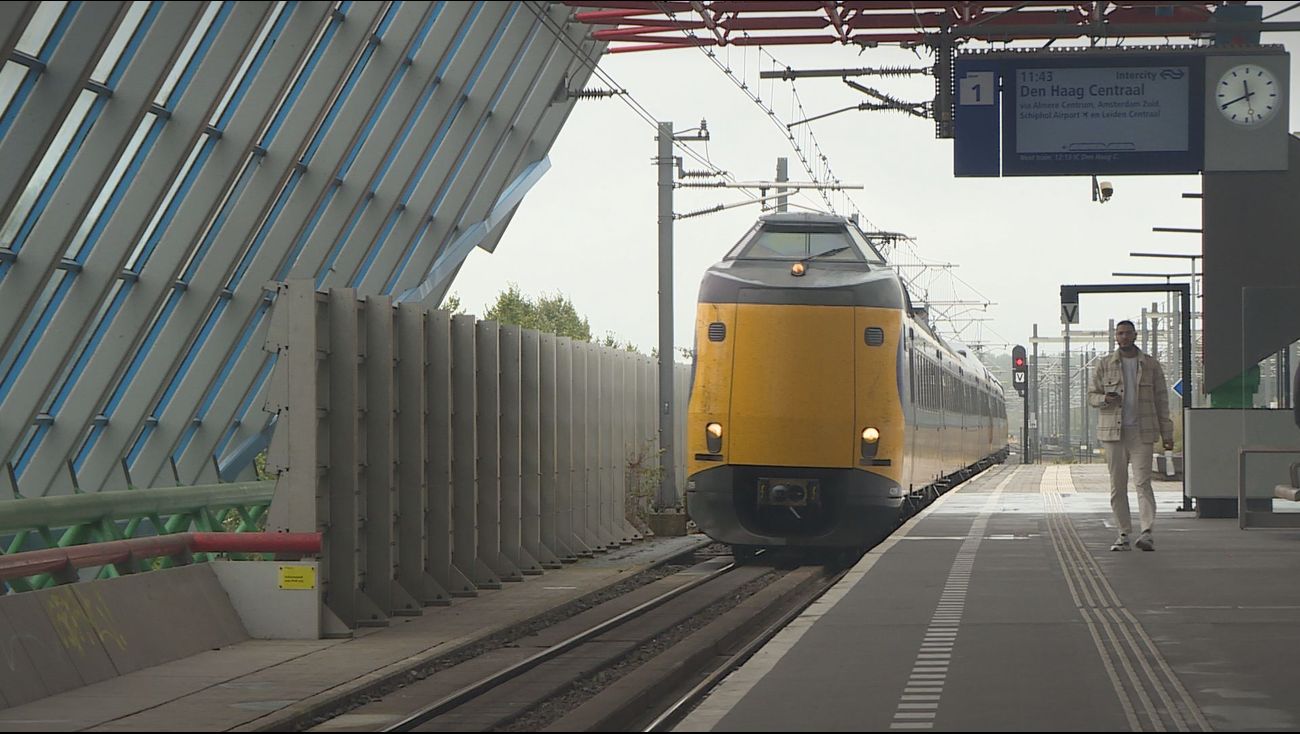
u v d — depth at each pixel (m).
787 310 30.00
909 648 14.61
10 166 24.47
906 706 11.80
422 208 42.41
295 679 15.81
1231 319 30.80
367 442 21.72
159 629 17.25
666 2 39.59
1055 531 28.16
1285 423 30.47
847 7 38.03
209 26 29.00
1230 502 31.06
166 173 29.27
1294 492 25.30
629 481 39.31
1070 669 13.35
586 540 33.22
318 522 19.98
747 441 29.91
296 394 19.52
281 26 31.20
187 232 31.59
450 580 24.20
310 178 35.81
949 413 44.91
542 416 30.30
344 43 33.22
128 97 27.11
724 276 30.56
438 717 14.05
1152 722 11.11
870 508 29.78
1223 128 31.08
